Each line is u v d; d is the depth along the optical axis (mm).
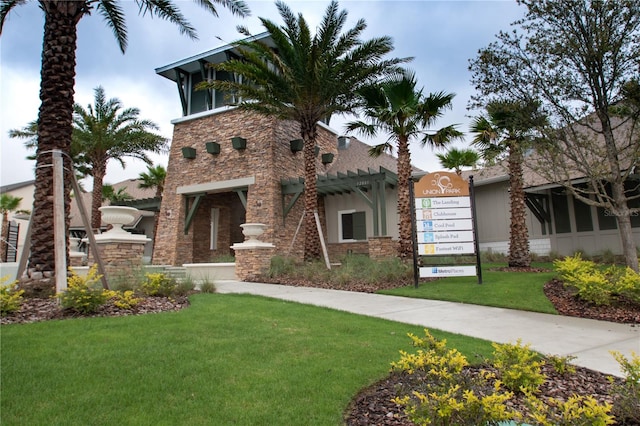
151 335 5449
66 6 8734
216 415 3328
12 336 5156
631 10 8523
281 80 14688
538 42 9289
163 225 20578
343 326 6492
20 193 33719
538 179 15633
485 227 18828
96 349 4777
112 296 7508
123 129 21750
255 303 8508
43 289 7688
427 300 9531
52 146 8328
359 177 16812
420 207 11602
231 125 19656
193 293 10227
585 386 4230
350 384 4012
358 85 15008
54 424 3104
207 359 4621
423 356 3898
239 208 23359
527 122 9812
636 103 9016
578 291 9070
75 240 17688
